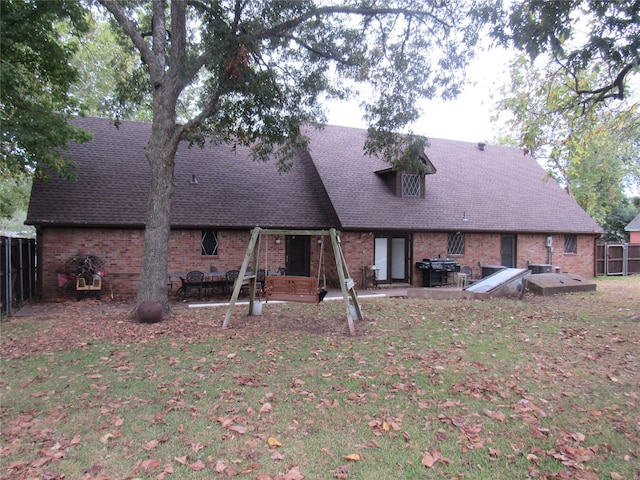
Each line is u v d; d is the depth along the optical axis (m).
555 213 21.09
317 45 11.75
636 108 11.16
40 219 13.08
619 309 10.66
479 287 13.86
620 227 33.50
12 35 10.87
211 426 4.16
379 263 17.55
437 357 6.44
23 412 4.47
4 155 11.55
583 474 3.39
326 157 19.27
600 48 7.77
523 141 11.15
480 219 18.73
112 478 3.29
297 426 4.16
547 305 11.40
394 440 3.91
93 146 16.34
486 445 3.83
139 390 5.10
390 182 18.66
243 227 15.46
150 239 9.88
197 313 10.55
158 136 9.92
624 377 5.55
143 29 12.45
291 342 7.41
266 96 10.64
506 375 5.64
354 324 8.99
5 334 8.16
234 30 9.69
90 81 24.38
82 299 13.31
